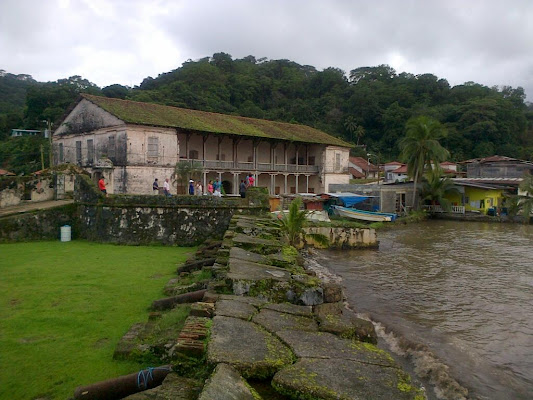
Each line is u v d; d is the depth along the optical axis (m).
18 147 55.31
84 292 9.38
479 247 25.28
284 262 8.95
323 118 92.25
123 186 34.75
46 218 18.02
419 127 44.34
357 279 16.36
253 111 78.38
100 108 36.91
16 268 11.94
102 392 4.64
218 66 99.50
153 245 17.06
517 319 11.51
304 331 4.93
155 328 6.45
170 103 64.38
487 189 44.62
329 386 3.49
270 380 3.78
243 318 5.21
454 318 11.49
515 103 97.75
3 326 7.26
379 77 108.62
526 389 7.54
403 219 39.59
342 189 45.91
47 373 5.56
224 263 9.03
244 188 26.98
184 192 38.06
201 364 4.14
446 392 7.32
